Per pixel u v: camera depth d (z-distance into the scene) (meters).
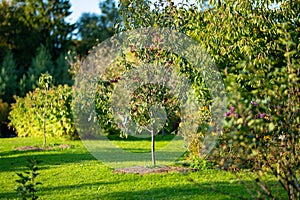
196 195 5.34
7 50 23.41
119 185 6.07
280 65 5.13
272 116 3.38
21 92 19.75
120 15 8.05
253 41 6.66
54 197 5.47
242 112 3.27
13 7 27.02
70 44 26.48
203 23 7.27
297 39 4.80
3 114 16.25
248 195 5.20
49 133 13.10
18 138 13.71
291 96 3.44
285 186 3.68
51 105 12.30
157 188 5.80
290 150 3.62
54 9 27.31
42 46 23.05
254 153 3.40
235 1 6.62
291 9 6.53
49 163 8.10
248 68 3.40
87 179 6.54
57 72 21.67
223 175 6.41
